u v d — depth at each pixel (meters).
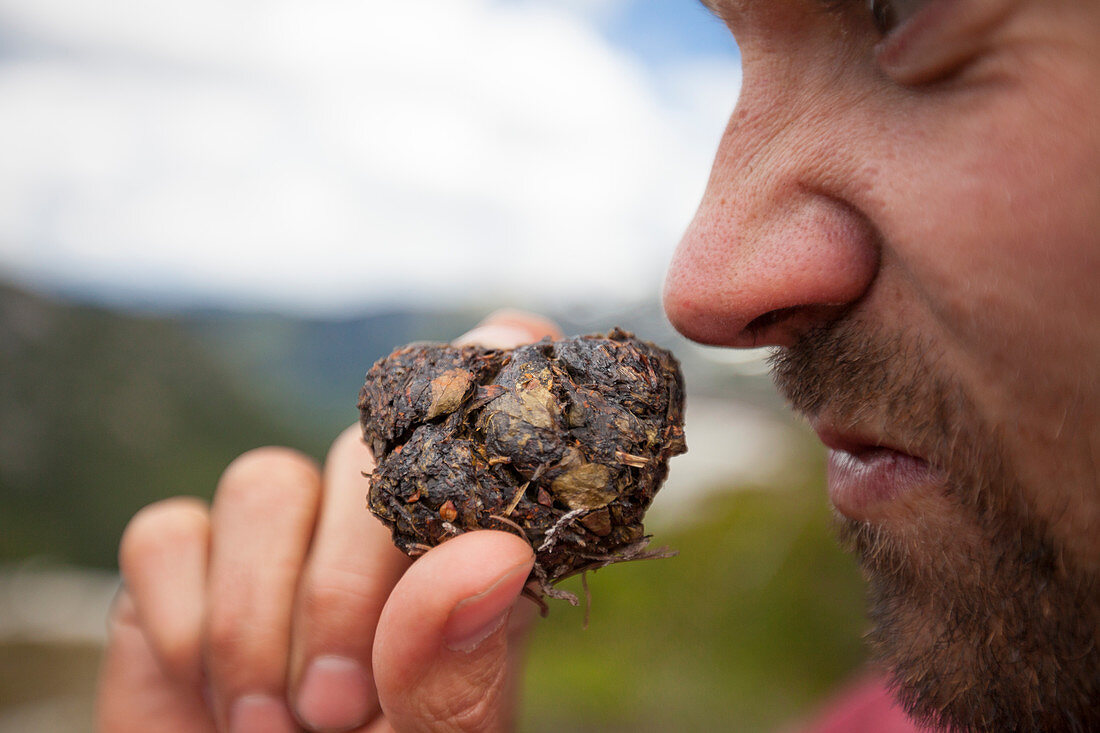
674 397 0.18
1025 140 0.13
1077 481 0.14
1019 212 0.13
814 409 0.16
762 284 0.15
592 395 0.17
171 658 0.21
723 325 0.16
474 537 0.16
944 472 0.15
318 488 0.21
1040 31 0.13
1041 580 0.15
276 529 0.21
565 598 0.17
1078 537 0.14
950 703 0.16
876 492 0.16
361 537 0.20
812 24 0.15
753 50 0.16
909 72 0.14
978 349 0.14
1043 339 0.14
